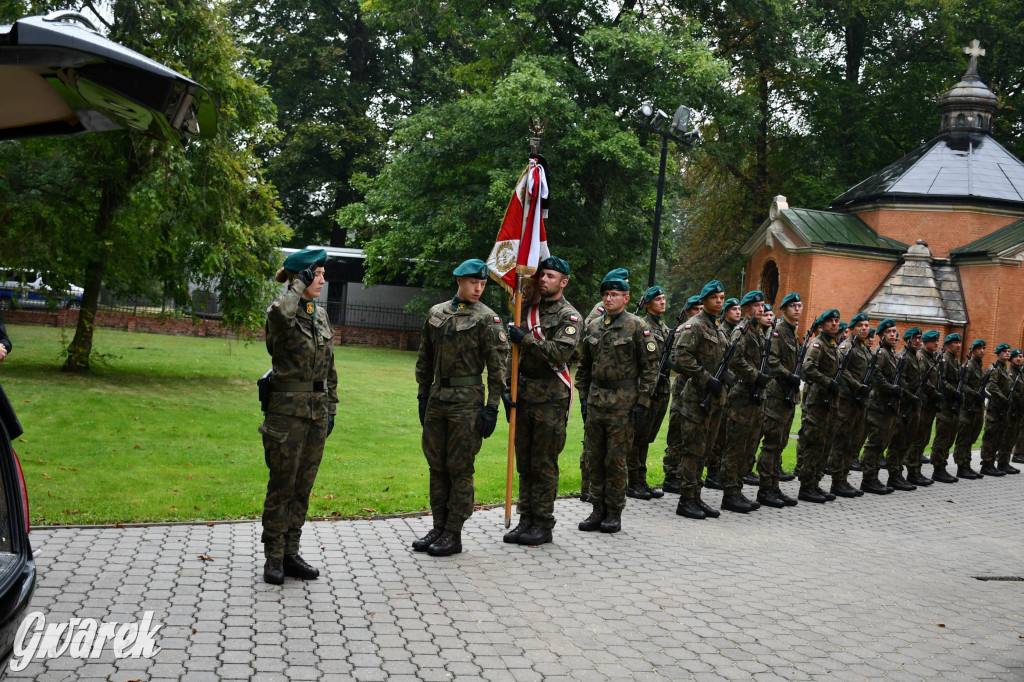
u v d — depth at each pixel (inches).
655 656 211.2
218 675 184.2
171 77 182.4
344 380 844.0
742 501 398.6
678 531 347.9
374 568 269.0
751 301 399.5
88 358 715.4
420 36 1423.5
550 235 1269.7
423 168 1304.1
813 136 1619.1
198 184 673.6
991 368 598.2
